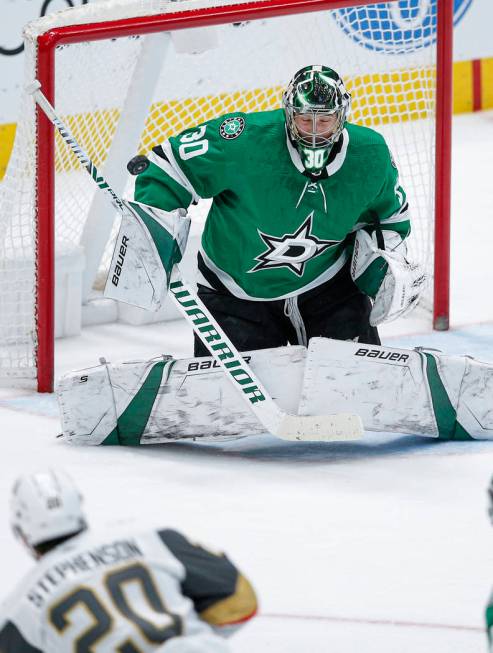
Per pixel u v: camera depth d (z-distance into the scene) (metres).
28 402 19.11
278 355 15.80
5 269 20.25
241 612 7.89
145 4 19.58
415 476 14.83
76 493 7.91
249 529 12.98
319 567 12.05
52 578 7.55
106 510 13.54
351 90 26.72
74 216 24.62
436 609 11.16
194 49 21.33
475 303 24.75
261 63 26.77
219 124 15.52
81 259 22.77
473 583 11.67
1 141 32.97
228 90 27.08
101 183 15.52
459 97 42.06
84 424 16.14
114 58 24.23
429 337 22.47
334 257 16.69
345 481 14.62
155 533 7.86
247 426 15.81
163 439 16.16
